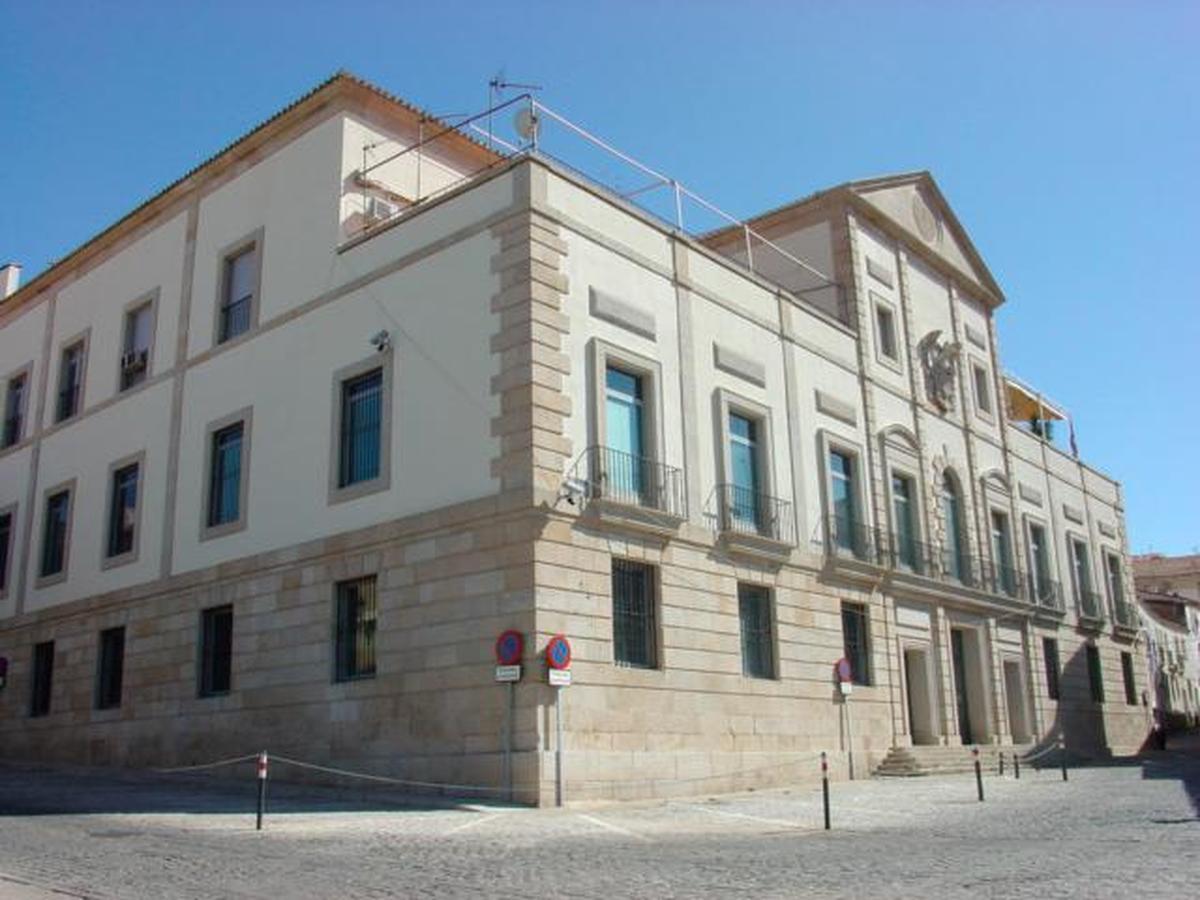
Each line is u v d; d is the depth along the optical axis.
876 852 11.26
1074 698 37.50
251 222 25.53
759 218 31.91
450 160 26.14
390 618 19.59
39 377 31.64
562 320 19.61
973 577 32.41
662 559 20.52
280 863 10.44
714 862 10.55
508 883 9.23
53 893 8.60
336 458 21.58
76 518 28.45
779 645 23.09
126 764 24.50
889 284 31.75
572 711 17.77
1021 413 44.41
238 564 22.92
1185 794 18.98
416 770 18.39
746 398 24.03
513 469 18.42
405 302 21.16
